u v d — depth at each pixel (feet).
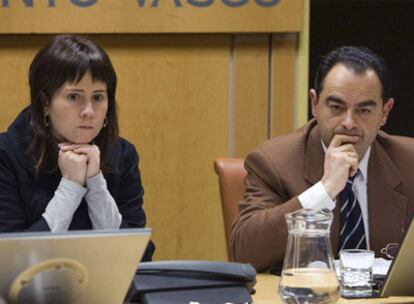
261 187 20.65
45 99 18.69
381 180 20.68
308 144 20.83
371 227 20.38
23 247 12.10
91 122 18.51
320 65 20.03
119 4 28.71
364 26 35.96
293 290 14.26
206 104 29.55
